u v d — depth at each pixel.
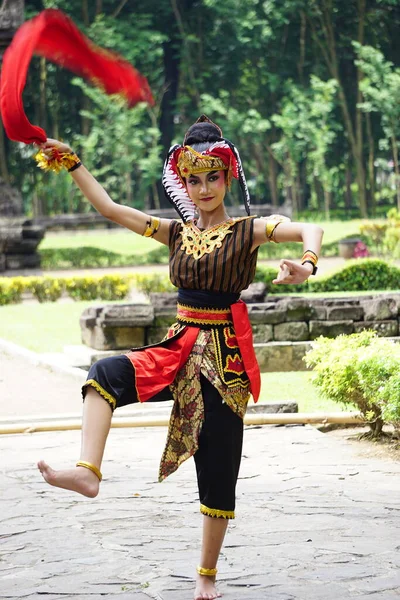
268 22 83.75
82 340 21.27
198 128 6.48
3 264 42.66
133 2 85.06
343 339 12.61
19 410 14.41
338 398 11.83
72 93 84.69
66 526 8.07
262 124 78.19
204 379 6.22
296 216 81.00
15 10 35.97
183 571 6.86
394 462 10.40
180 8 85.62
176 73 88.06
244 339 6.27
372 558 7.13
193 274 6.31
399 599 6.29
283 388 16.52
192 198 6.41
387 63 78.19
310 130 78.44
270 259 55.94
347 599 6.29
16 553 7.36
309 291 32.38
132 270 51.81
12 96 6.11
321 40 88.38
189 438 6.19
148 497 8.99
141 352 6.17
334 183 100.50
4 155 78.00
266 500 8.83
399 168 92.75
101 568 6.97
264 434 11.83
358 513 8.36
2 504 8.82
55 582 6.68
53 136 86.88
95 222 69.31
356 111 89.44
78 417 12.87
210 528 6.24
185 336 6.29
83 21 80.25
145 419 12.24
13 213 42.72
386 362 11.25
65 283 34.75
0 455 10.93
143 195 79.38
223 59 84.69
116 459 10.62
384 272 32.75
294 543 7.52
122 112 75.69
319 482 9.52
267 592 6.43
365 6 86.12
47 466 5.59
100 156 80.94
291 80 84.94
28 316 27.42
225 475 6.20
